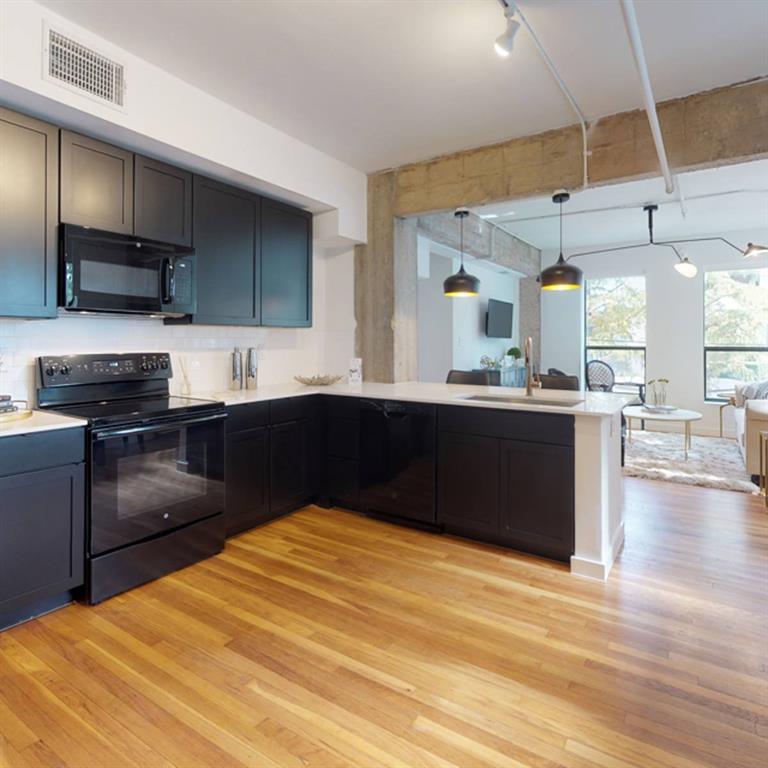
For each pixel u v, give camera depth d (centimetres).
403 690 172
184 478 265
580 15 219
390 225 406
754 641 200
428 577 257
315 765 142
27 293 222
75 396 267
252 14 220
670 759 143
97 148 248
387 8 216
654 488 414
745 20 224
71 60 224
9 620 209
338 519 343
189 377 336
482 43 241
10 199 217
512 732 154
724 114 283
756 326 655
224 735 152
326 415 364
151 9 216
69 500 219
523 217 579
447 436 308
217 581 252
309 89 283
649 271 716
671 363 706
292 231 374
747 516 346
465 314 692
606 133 317
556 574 260
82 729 154
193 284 292
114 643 198
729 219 595
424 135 342
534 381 392
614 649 196
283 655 192
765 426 412
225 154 297
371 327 418
